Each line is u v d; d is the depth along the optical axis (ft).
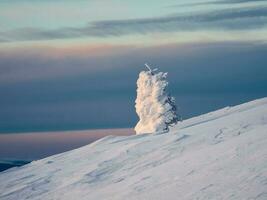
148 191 182.39
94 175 251.80
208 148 221.66
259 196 135.03
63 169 289.53
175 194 164.76
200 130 283.18
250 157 173.99
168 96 313.12
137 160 259.19
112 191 205.87
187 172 188.85
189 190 163.02
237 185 149.48
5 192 264.52
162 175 199.62
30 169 312.50
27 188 262.06
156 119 312.50
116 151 294.05
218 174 167.84
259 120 268.62
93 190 223.10
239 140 206.90
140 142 293.64
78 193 226.38
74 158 313.53
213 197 147.02
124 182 216.74
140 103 318.45
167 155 249.55
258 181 146.10
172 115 310.65
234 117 294.66
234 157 180.86
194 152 228.43
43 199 233.35
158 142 281.54
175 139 275.39
